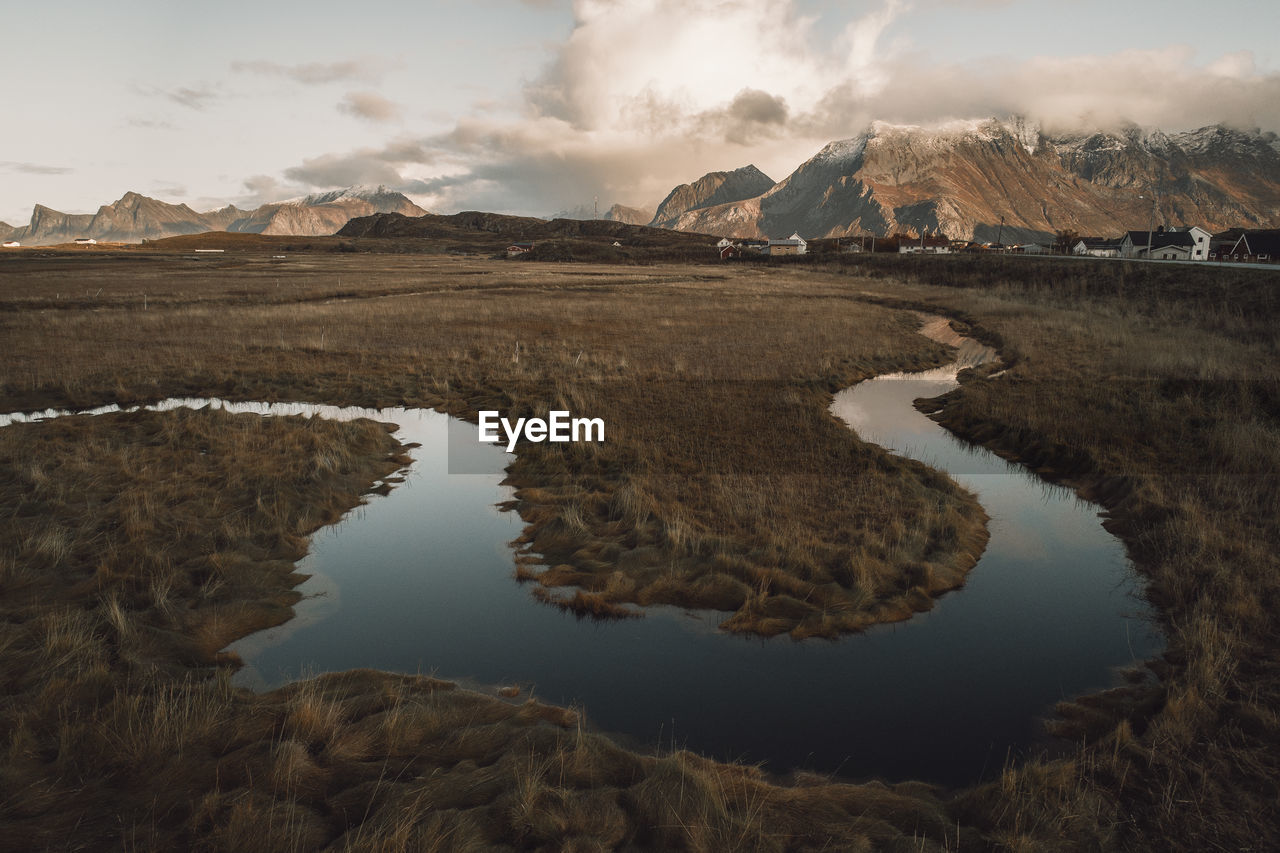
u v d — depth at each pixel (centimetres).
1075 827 427
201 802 423
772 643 684
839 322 3203
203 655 636
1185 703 538
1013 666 646
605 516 984
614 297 4391
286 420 1459
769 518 942
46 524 865
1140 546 898
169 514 912
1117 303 3572
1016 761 518
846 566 799
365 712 536
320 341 2481
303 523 952
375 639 687
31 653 582
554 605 761
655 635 702
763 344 2527
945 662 654
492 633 702
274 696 561
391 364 2131
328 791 446
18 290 4297
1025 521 1019
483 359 2203
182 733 484
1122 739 511
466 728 520
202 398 1770
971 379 2050
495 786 448
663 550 855
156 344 2380
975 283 5572
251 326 2819
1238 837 419
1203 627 642
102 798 430
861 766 514
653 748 528
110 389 1767
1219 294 3158
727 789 459
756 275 7519
